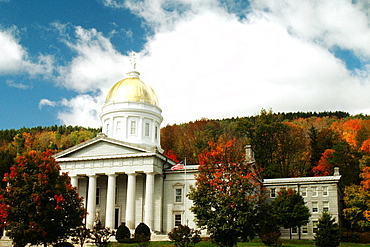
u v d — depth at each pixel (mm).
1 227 47500
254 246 53781
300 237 74625
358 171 91125
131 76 87000
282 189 72125
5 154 84875
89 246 56156
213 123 135125
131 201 67812
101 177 75438
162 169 72250
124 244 56438
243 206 44688
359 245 59500
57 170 50969
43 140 151625
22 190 46812
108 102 81812
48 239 46375
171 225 69750
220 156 48188
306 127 138500
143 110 79938
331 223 52344
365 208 70812
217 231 44688
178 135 129125
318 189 76562
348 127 130500
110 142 71062
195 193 46438
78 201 50812
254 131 103812
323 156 99438
